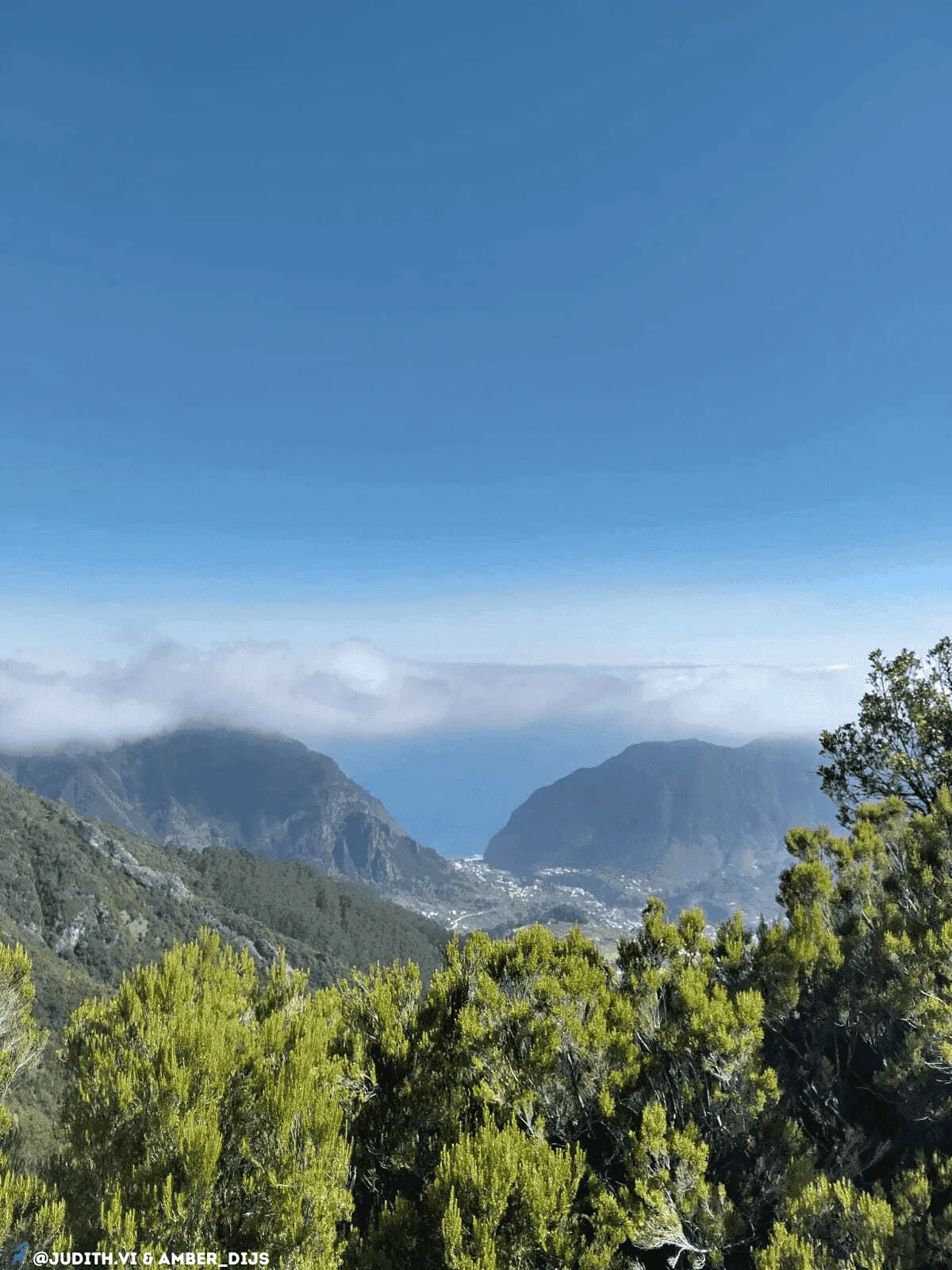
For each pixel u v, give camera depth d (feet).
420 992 25.55
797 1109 23.39
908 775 51.42
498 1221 15.15
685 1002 22.33
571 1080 20.70
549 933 27.45
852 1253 16.02
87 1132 16.35
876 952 26.27
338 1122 16.99
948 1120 21.56
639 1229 16.33
